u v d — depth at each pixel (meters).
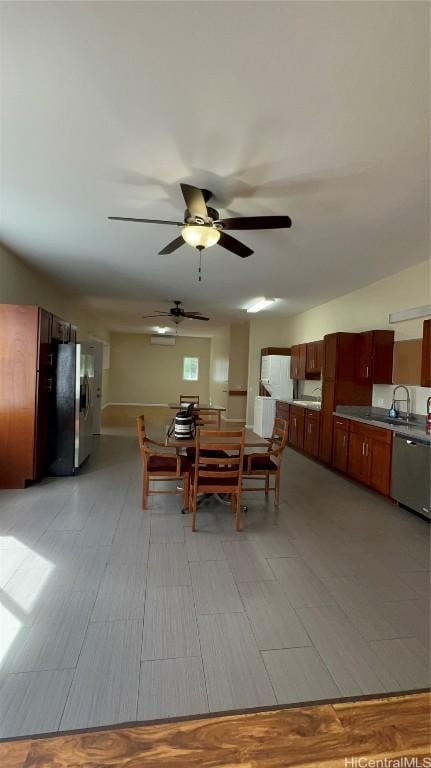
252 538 3.10
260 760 1.35
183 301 6.91
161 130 2.00
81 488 4.20
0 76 1.67
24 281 4.72
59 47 1.52
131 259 4.35
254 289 5.70
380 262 4.22
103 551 2.79
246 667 1.75
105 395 11.68
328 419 5.41
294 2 1.31
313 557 2.81
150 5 1.33
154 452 3.61
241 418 9.80
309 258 4.10
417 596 2.35
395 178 2.41
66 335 5.10
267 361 8.02
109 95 1.76
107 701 1.55
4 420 4.03
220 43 1.48
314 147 2.10
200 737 1.42
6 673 1.66
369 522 3.50
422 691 1.66
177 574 2.52
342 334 5.18
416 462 3.56
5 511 3.50
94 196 2.79
